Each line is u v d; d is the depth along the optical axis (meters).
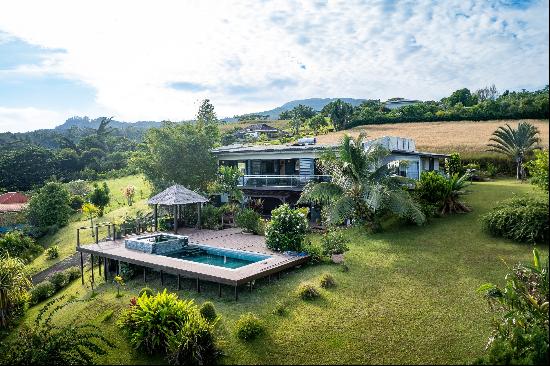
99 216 35.78
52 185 36.50
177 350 9.82
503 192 25.95
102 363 10.27
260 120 130.38
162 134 30.02
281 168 29.00
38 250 29.56
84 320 13.13
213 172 29.91
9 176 64.88
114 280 17.27
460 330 10.16
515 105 49.28
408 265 14.83
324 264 15.95
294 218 17.44
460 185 21.81
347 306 11.81
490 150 40.44
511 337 8.77
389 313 11.23
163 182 29.08
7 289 15.05
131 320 11.41
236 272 13.77
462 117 60.88
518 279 9.53
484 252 15.58
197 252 18.52
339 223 22.17
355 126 71.38
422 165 30.67
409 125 64.38
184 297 13.73
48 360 9.64
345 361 9.28
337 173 20.56
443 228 19.06
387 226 20.45
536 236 15.74
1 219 36.75
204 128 32.84
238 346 10.25
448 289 12.50
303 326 10.88
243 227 22.58
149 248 17.62
